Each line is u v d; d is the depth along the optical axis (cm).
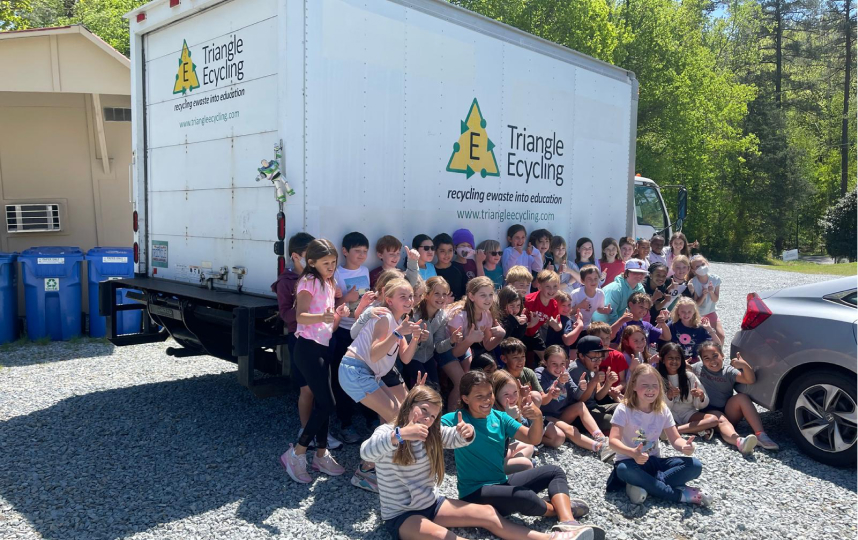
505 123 542
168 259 526
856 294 416
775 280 1786
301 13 392
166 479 366
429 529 288
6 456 395
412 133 464
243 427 458
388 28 441
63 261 723
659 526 325
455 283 495
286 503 340
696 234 3662
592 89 643
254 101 430
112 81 790
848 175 4266
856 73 4241
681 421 461
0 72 744
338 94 414
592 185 654
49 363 632
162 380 580
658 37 2716
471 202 517
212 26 464
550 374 451
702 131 3028
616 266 659
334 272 397
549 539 288
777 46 4284
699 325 524
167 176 523
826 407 408
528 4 2173
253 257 439
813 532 321
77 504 332
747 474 391
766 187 3794
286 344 411
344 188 421
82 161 900
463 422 312
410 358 381
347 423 435
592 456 418
